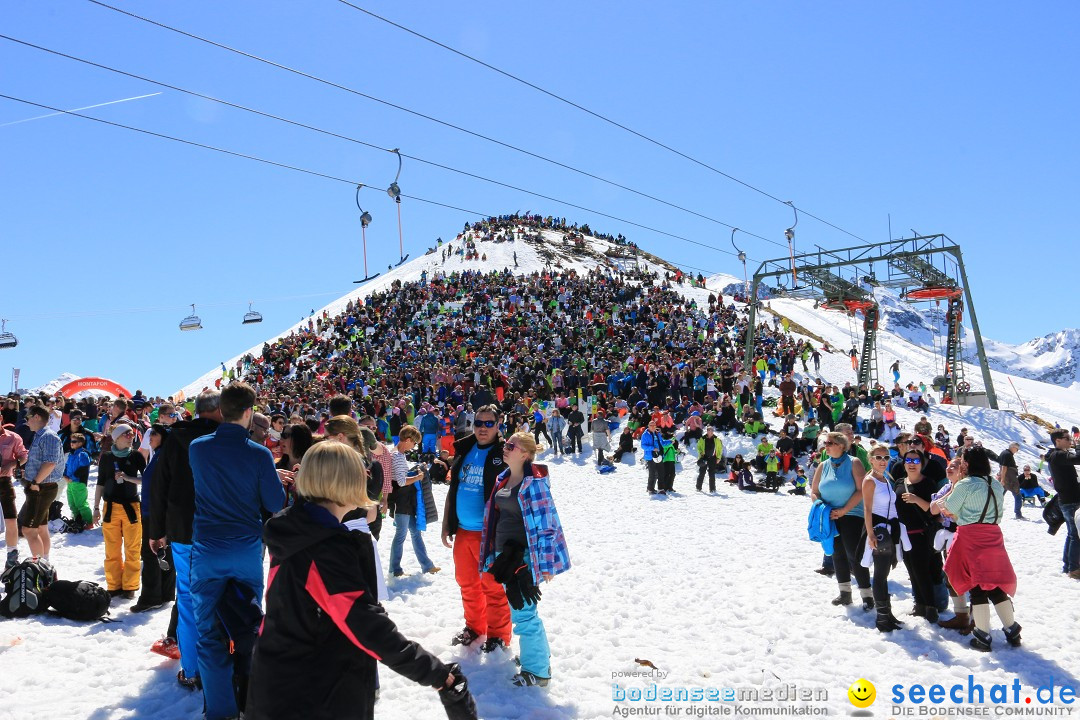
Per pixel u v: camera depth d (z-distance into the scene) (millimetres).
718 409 24609
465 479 6281
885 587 7098
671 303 48281
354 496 3098
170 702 5109
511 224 86625
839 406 24969
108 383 22328
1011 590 6562
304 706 2926
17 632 6461
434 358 38156
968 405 32969
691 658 6215
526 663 5469
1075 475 9570
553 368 32531
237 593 4562
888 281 32531
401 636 2994
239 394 4758
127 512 7738
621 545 11242
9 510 8320
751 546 11250
